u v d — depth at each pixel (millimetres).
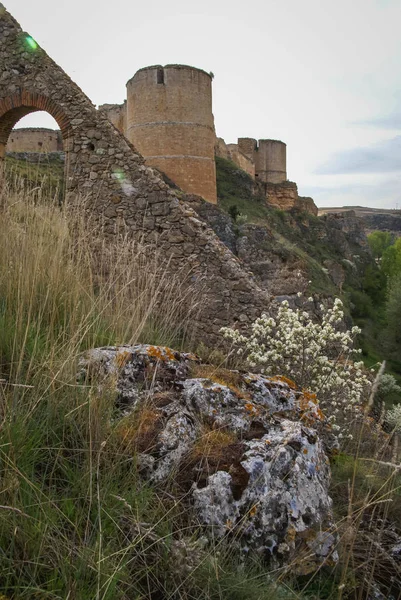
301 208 59438
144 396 3205
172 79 35469
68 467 2531
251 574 2365
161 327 5797
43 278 4207
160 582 2191
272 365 5594
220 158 53312
